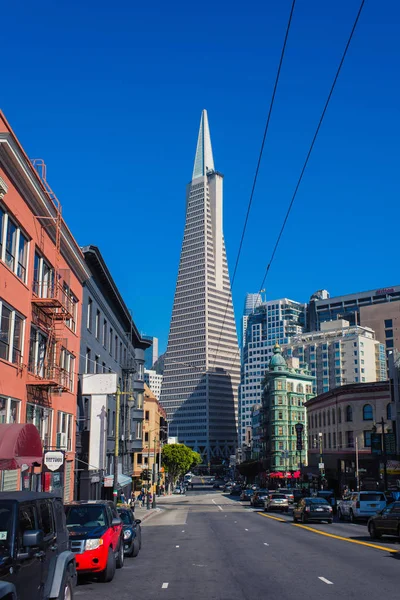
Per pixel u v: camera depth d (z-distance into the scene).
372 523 24.81
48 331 28.22
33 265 25.77
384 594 12.16
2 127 21.38
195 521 41.69
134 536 19.75
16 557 7.90
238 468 154.25
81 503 15.89
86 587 13.84
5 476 22.03
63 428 32.62
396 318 186.00
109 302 48.75
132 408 64.81
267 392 123.56
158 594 12.77
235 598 12.00
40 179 25.22
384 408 73.06
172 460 119.81
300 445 98.62
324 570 15.72
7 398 22.52
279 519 41.56
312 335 196.25
